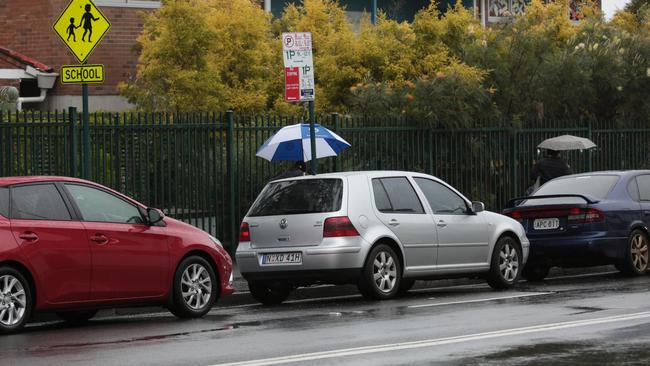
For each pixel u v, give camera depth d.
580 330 21.38
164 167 35.56
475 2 65.69
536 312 24.61
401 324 22.97
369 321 23.67
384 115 41.97
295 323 23.77
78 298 23.97
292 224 28.41
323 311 26.56
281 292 30.11
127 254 24.77
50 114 33.09
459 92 42.09
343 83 48.19
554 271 37.66
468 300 27.94
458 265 30.59
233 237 36.91
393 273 28.94
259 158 37.84
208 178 36.44
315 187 28.70
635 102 49.81
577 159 47.84
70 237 23.86
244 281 32.50
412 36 48.50
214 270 26.72
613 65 48.56
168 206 35.44
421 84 42.03
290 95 32.62
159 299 25.48
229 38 46.12
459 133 42.97
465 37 48.69
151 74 44.03
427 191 30.42
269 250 28.59
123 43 48.41
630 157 49.94
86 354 19.64
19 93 47.78
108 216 24.84
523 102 47.12
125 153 34.47
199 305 26.14
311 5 50.94
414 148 41.59
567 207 33.84
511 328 21.88
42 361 18.88
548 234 34.09
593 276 35.88
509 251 32.03
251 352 19.38
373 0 62.19
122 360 18.78
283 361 18.19
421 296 30.08
